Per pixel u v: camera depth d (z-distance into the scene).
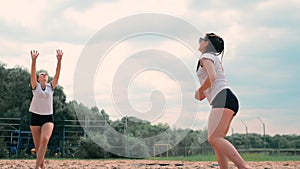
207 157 18.23
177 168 10.60
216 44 4.89
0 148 24.19
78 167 10.78
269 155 20.98
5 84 33.16
